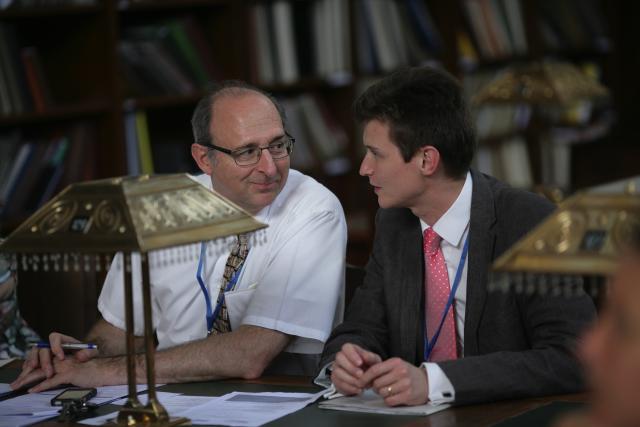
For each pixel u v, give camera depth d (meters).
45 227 4.99
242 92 6.97
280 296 6.68
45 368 6.43
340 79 13.79
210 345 6.48
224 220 5.02
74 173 10.98
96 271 8.77
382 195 6.14
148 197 4.90
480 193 6.11
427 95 5.95
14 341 7.68
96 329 7.48
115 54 11.13
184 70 11.99
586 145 14.40
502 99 13.09
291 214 6.97
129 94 11.43
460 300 6.16
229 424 5.27
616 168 14.13
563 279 5.18
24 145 10.59
